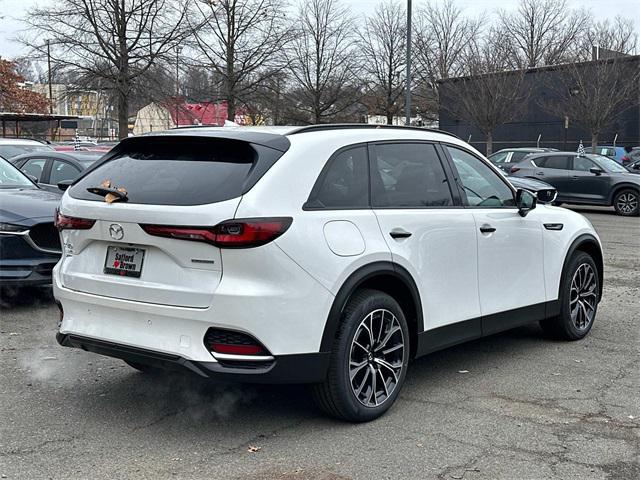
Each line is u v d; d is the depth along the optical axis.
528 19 60.31
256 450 4.16
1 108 51.41
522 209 5.93
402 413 4.78
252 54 33.91
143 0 30.09
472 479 3.81
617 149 35.09
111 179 4.62
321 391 4.40
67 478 3.78
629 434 4.45
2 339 6.48
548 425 4.59
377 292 4.61
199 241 4.04
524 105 41.50
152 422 4.57
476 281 5.41
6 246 7.06
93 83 30.86
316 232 4.23
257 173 4.17
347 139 4.70
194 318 4.04
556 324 6.53
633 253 12.51
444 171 5.35
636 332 7.04
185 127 4.90
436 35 54.94
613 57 37.50
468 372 5.71
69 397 5.01
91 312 4.50
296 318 4.11
